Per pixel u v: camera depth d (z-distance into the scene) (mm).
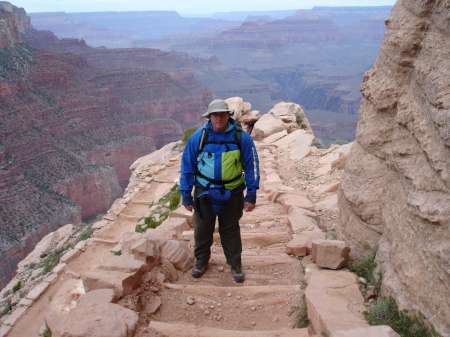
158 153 25594
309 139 17672
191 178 5473
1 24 100625
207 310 5172
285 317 5008
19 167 73438
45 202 72625
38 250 18641
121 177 110062
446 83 4023
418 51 4984
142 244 5707
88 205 86750
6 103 82938
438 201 3877
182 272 6250
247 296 5492
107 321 3869
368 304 4602
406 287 4207
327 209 9750
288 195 10000
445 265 3570
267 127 20062
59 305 5957
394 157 5090
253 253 7191
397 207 4875
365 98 6090
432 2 4727
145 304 5066
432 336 3680
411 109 4824
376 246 5680
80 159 94812
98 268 5094
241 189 5551
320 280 4918
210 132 5234
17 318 10969
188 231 8016
